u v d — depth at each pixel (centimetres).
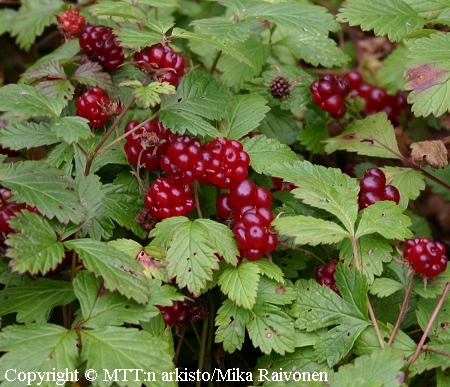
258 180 34
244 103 33
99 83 33
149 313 27
